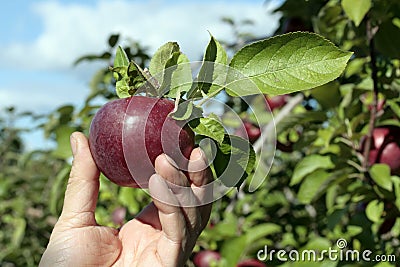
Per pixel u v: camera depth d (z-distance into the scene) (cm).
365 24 97
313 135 99
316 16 107
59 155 108
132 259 55
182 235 49
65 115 117
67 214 54
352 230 94
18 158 207
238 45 144
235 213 147
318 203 134
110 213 141
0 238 212
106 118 48
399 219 105
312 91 92
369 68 98
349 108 94
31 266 193
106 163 49
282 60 47
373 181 91
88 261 54
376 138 93
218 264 121
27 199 203
